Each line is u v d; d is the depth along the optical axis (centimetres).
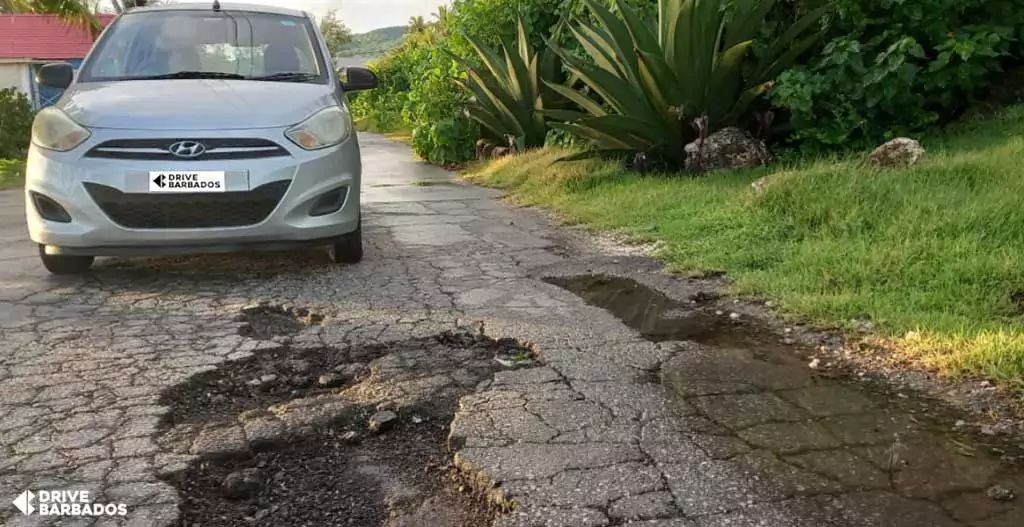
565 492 246
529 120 1165
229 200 468
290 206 480
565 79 1137
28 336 395
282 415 306
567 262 554
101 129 470
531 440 281
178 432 292
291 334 402
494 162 1147
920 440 277
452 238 648
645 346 377
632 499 242
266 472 270
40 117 492
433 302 454
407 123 1586
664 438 281
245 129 477
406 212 793
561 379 337
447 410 312
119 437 286
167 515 238
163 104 488
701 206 641
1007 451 268
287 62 577
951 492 244
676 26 749
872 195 544
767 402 311
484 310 438
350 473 269
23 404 313
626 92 797
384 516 244
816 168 623
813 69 743
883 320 384
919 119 718
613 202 724
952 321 368
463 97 1327
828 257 475
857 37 741
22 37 3066
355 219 521
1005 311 378
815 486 249
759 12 761
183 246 474
